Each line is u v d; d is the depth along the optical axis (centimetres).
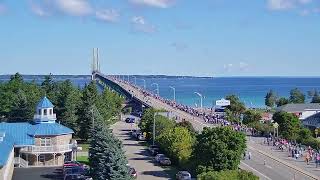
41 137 8600
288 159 9106
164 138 9188
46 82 16575
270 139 11356
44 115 8900
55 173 7969
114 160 6294
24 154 8594
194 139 8738
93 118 10319
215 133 7012
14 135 8606
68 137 8912
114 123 15038
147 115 11662
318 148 10825
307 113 17262
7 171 6600
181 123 11000
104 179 6291
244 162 8706
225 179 5625
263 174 7694
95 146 6612
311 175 7669
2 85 14475
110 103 14550
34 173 7950
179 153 8319
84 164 8400
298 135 12219
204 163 6931
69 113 10881
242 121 15388
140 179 7344
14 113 11538
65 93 11269
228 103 17712
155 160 8938
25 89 14575
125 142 11131
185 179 7112
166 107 17425
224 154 6838
